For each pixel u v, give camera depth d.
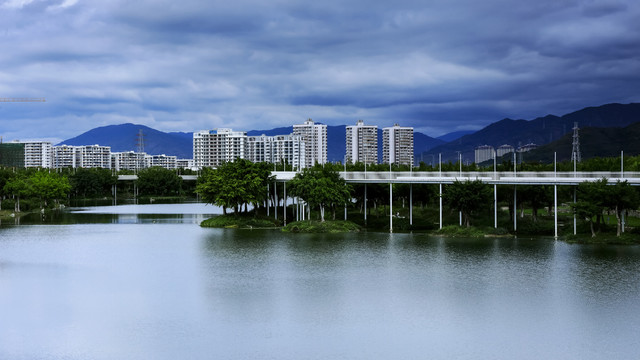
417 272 87.81
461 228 127.56
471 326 62.88
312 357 54.91
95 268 92.44
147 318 66.06
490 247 110.06
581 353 55.41
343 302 71.94
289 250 108.44
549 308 68.81
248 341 58.91
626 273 85.81
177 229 147.12
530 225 132.88
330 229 134.50
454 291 76.50
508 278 83.38
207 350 56.62
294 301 72.50
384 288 78.38
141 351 56.41
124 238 128.38
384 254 103.31
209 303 71.75
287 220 158.62
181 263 96.19
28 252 108.38
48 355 55.47
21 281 83.50
